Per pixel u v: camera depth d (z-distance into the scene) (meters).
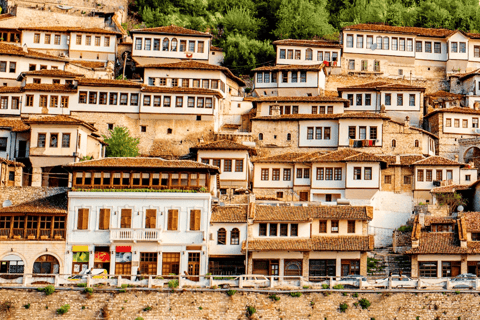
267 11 124.62
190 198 60.16
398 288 52.62
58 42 102.31
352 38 104.44
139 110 84.94
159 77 91.06
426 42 107.06
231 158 77.31
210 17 118.88
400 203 76.88
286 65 98.50
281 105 88.94
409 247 66.31
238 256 61.00
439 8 120.62
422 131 83.88
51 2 116.50
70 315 51.19
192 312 51.44
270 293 52.00
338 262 60.84
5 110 83.69
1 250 59.00
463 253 59.03
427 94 99.31
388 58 104.81
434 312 52.03
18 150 75.69
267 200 73.31
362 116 83.00
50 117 75.56
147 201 60.19
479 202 72.06
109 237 59.34
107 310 51.22
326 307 51.94
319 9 120.88
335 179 76.31
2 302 51.25
